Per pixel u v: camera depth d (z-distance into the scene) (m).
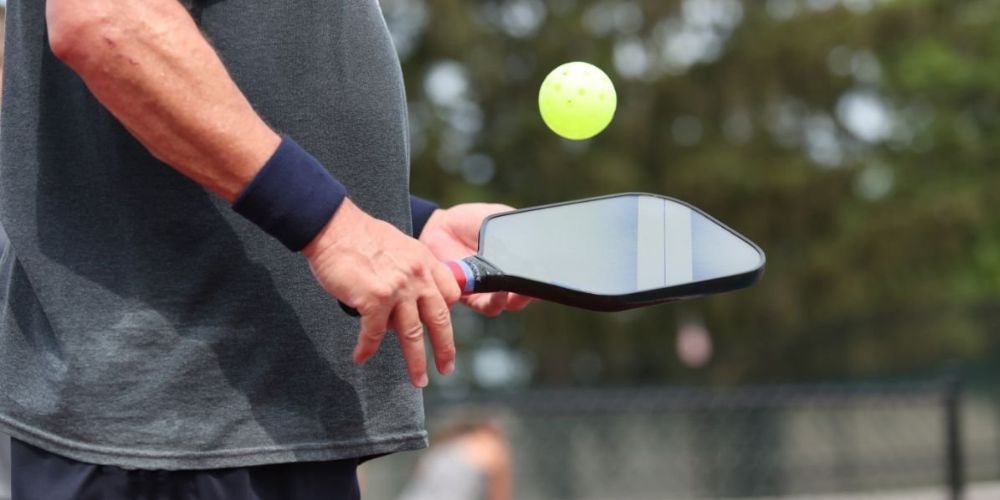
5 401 2.81
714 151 36.06
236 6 2.77
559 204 2.91
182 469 2.70
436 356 2.65
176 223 2.76
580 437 12.09
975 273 40.53
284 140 2.55
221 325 2.76
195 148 2.49
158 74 2.45
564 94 3.16
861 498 12.95
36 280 2.79
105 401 2.71
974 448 16.77
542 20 37.28
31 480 2.78
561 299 2.81
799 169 36.22
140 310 2.74
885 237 36.66
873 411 13.08
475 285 2.77
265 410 2.77
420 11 35.69
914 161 40.59
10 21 2.90
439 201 35.56
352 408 2.85
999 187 40.16
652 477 12.34
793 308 35.59
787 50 36.91
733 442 12.72
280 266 2.79
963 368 17.59
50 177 2.81
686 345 24.03
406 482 11.53
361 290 2.52
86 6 2.43
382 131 2.89
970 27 40.59
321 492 2.85
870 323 19.67
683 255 2.84
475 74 35.62
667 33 37.47
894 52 39.22
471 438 10.66
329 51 2.83
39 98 2.83
